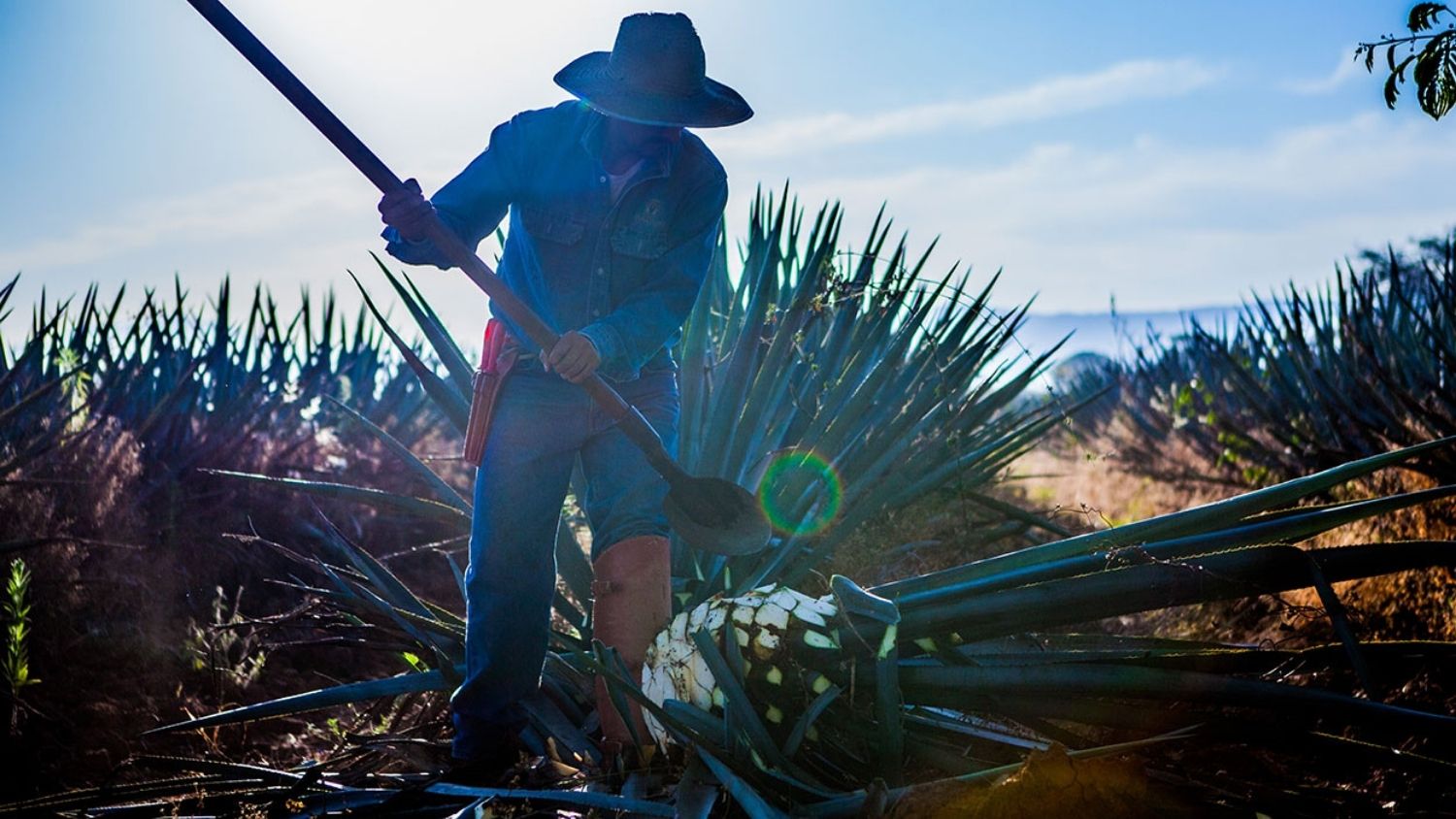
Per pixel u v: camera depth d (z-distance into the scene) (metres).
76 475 4.57
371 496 3.79
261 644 4.03
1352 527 5.20
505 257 3.15
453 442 7.21
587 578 3.68
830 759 2.87
